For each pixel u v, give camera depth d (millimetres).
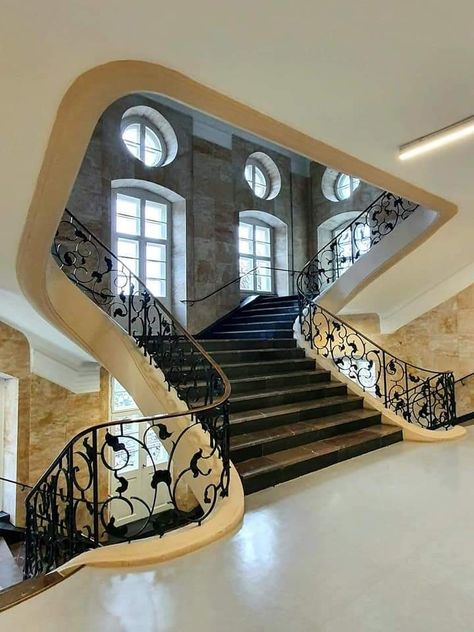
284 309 6574
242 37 1832
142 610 1769
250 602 1812
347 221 8352
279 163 8273
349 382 4824
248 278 7965
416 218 4898
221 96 2287
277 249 8414
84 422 5141
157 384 3729
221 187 7258
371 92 2332
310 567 2084
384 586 1915
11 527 4539
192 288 6707
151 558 2129
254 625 1666
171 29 1744
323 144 2924
